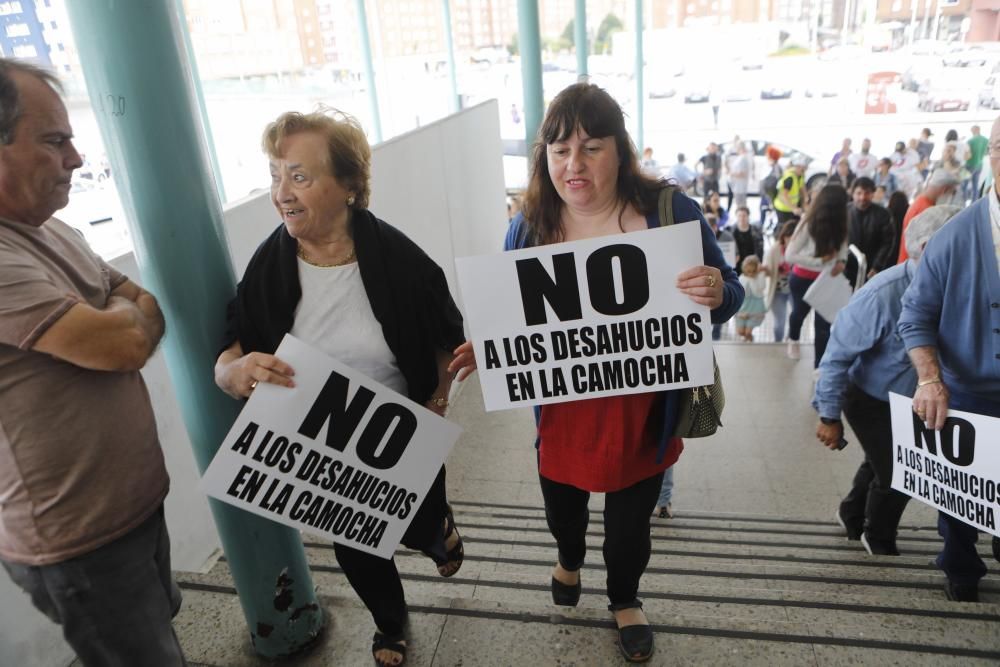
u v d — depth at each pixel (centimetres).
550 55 1566
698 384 162
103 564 131
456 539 199
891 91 1357
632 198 159
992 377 202
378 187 443
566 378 165
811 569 277
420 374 166
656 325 160
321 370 154
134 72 143
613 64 1523
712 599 229
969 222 194
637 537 178
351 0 1028
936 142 1286
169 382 280
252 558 184
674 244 154
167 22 145
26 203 120
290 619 192
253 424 153
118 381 132
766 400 535
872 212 581
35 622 197
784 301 655
